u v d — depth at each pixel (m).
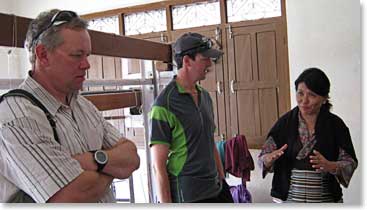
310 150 1.53
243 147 3.37
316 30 3.35
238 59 3.81
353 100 2.98
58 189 0.89
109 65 4.17
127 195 1.99
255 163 3.60
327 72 3.23
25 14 4.80
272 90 3.67
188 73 1.60
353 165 1.49
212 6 3.95
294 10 3.47
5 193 0.91
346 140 1.53
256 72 3.74
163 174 1.54
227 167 3.35
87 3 4.50
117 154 1.09
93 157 1.01
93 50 1.50
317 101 1.53
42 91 0.97
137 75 3.81
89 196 0.96
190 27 4.03
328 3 3.28
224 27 3.85
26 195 0.91
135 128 2.31
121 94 1.95
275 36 3.62
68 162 0.93
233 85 3.84
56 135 0.95
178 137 1.56
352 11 3.12
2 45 1.10
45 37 0.95
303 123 1.57
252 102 3.78
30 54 0.99
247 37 3.75
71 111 1.05
